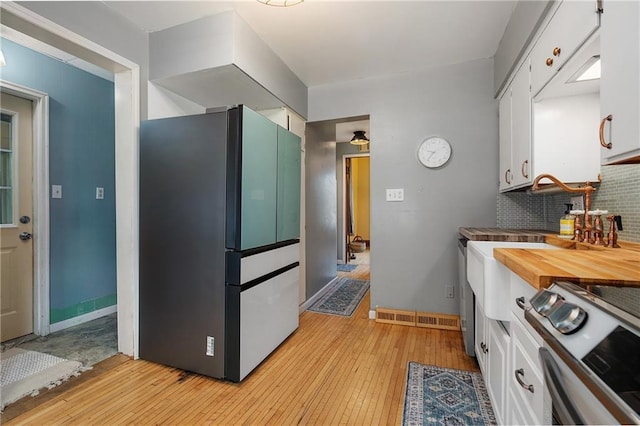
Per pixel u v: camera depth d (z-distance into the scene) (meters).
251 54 2.14
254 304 1.92
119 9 1.91
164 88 2.32
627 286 0.75
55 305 2.54
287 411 1.54
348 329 2.64
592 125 1.68
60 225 2.58
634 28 0.90
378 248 2.88
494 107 2.57
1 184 2.32
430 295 2.75
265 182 2.05
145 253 2.03
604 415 0.43
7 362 2.02
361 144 5.16
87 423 1.45
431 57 2.55
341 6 1.90
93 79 2.83
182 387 1.75
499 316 1.21
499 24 2.09
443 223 2.71
